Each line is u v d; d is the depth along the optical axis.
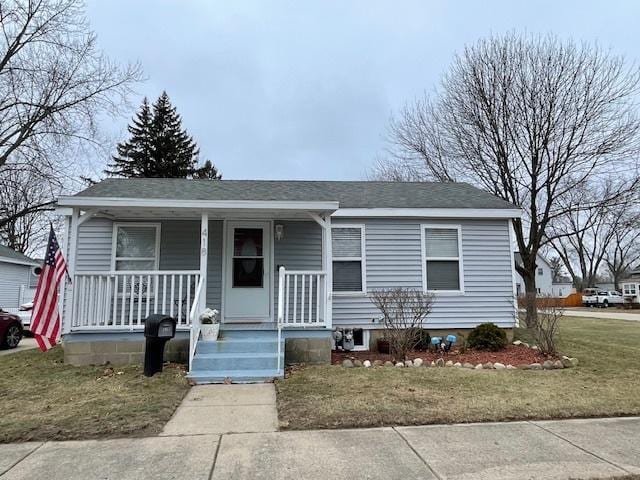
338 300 9.43
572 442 3.92
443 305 9.65
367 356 8.47
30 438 3.99
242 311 9.11
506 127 14.28
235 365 6.64
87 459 3.54
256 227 9.40
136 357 7.23
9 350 11.27
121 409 4.80
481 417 4.57
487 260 9.91
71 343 7.17
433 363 7.36
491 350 8.56
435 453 3.65
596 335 13.48
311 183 11.45
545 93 13.45
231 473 3.27
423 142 19.06
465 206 9.80
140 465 3.42
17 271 20.36
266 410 4.89
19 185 18.00
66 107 16.91
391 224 9.77
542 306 8.66
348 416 4.56
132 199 7.32
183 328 7.36
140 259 9.13
